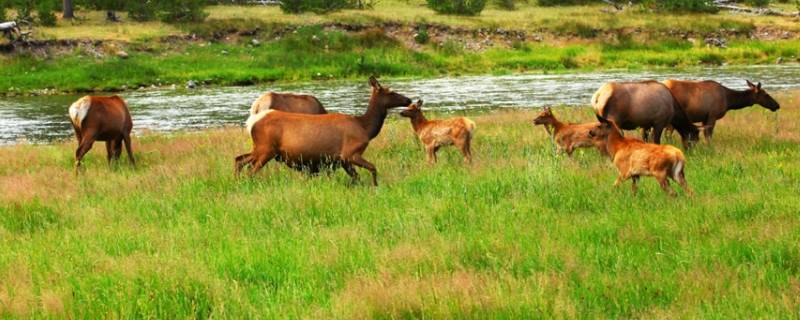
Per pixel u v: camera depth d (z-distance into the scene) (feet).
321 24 225.56
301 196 54.19
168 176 65.87
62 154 85.30
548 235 43.11
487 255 39.70
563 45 229.86
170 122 131.75
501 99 153.99
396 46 217.36
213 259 40.96
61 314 33.94
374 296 34.12
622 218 46.68
